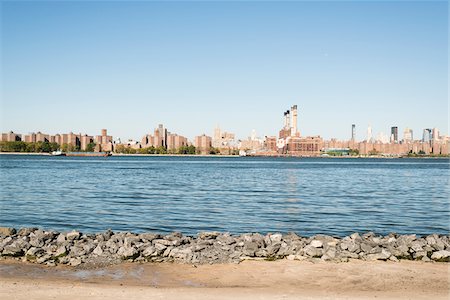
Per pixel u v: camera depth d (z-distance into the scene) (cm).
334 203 5409
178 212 4500
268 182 9169
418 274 2230
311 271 2266
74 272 2238
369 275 2209
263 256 2519
